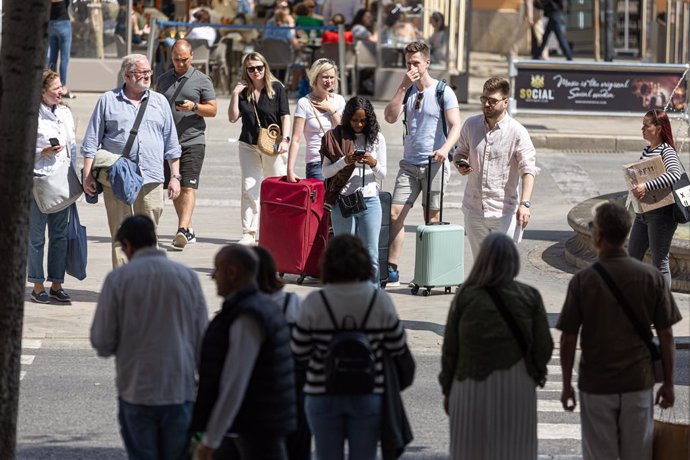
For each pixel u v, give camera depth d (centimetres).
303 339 1920
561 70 7031
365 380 1875
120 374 1948
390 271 3941
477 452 1984
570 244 4525
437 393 2941
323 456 1934
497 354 1970
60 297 3631
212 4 8600
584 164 6431
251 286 1862
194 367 1972
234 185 5778
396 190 3897
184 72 4334
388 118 3822
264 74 4275
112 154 3497
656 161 3322
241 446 1878
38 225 3578
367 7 8750
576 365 3247
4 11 1917
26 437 2527
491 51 10394
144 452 1952
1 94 1920
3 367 1945
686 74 6988
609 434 2078
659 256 3378
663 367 2091
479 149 3206
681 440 2111
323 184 3856
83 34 7706
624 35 10094
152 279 1939
